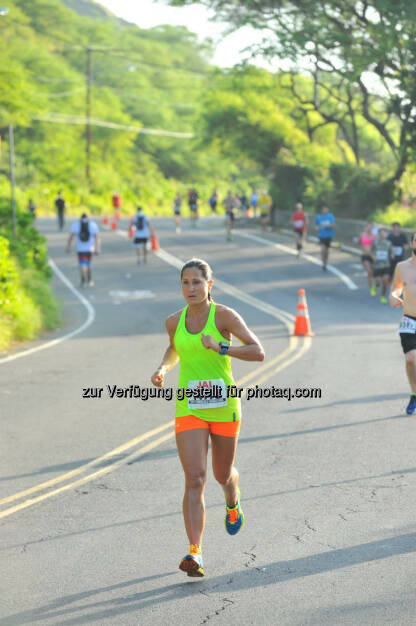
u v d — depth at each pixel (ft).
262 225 184.03
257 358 19.81
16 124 315.17
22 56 394.52
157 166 442.09
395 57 125.18
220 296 96.58
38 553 21.42
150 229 133.59
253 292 100.17
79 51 474.49
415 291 37.35
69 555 21.25
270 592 18.62
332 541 21.86
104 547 21.79
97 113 397.60
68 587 19.16
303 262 127.95
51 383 47.62
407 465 29.19
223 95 196.13
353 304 89.81
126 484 27.66
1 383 47.75
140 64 484.74
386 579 19.19
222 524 23.58
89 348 62.75
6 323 66.85
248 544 21.81
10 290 68.49
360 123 231.71
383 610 17.51
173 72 515.91
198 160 445.78
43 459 30.96
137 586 19.13
